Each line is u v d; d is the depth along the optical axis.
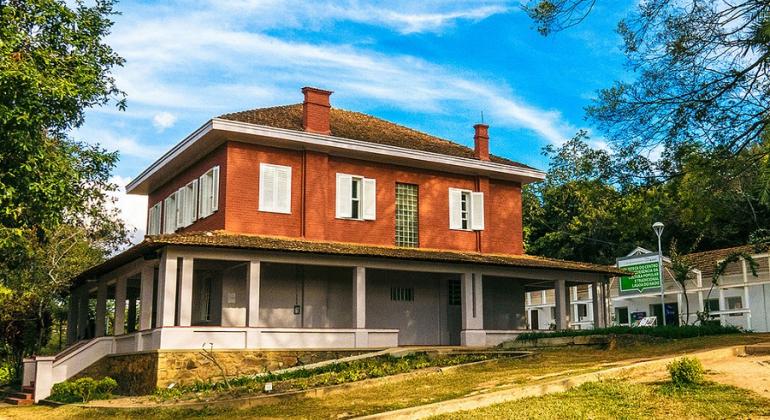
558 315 27.77
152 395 18.47
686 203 18.30
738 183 16.98
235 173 23.41
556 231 53.66
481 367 17.61
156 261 21.69
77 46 20.27
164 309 19.78
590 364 16.14
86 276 26.80
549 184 55.19
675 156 17.81
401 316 26.52
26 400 20.83
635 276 33.22
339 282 25.17
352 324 25.12
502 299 29.27
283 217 24.09
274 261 21.73
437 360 19.94
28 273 28.36
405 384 15.80
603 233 51.41
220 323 23.05
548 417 10.88
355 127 28.11
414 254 24.34
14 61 17.34
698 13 16.95
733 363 14.11
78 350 22.23
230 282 23.45
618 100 18.25
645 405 11.38
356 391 15.45
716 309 35.22
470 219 28.55
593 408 11.36
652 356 16.81
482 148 29.41
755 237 31.73
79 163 22.45
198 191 25.38
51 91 17.73
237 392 16.62
